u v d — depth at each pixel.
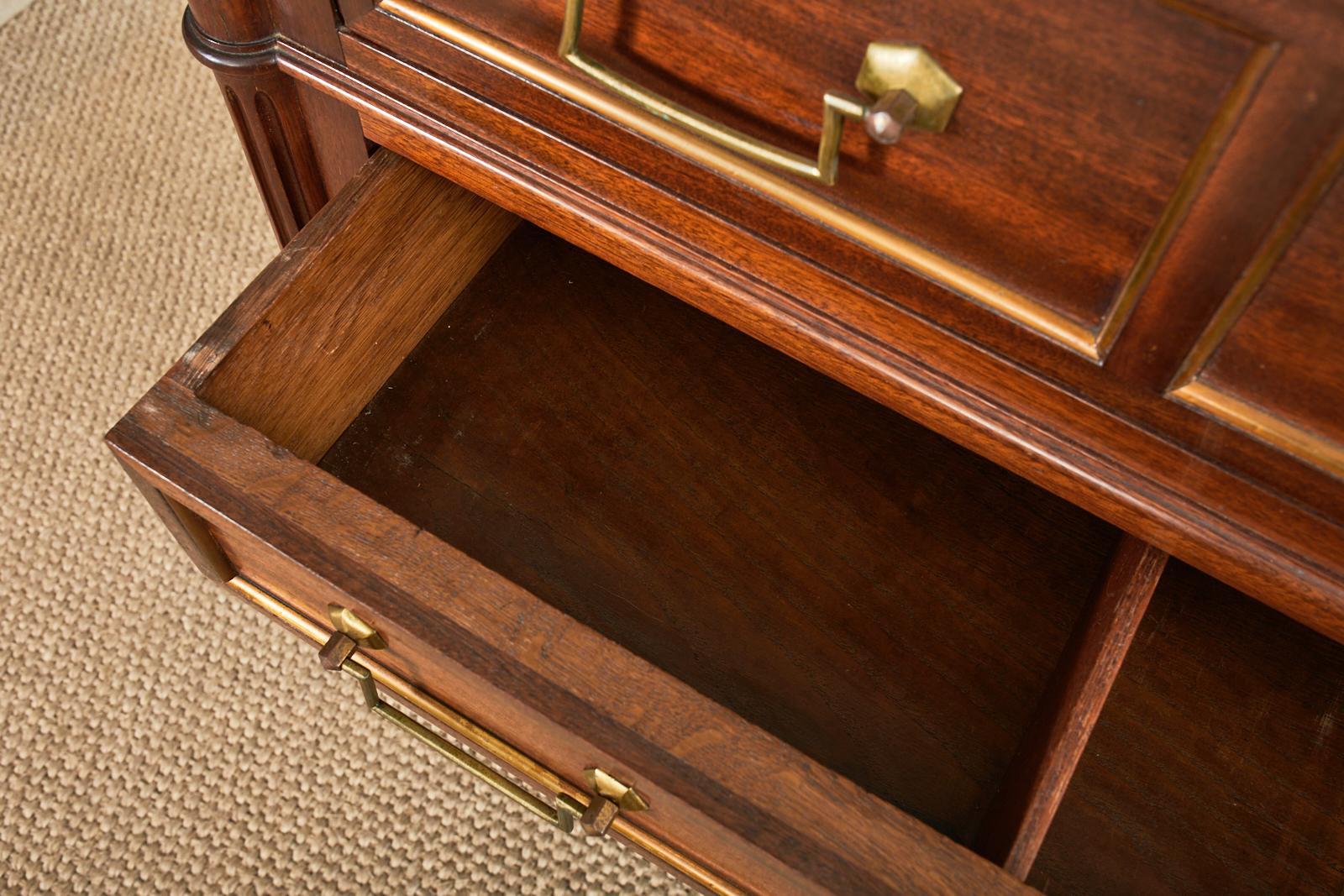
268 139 0.70
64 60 1.05
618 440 0.70
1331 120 0.34
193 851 0.78
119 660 0.83
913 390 0.53
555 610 0.52
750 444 0.70
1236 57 0.35
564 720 0.50
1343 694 0.63
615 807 0.57
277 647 0.84
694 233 0.54
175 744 0.81
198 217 0.99
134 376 0.92
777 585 0.66
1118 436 0.49
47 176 1.00
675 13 0.45
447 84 0.56
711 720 0.50
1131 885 0.59
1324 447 0.43
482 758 0.81
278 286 0.59
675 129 0.50
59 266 0.96
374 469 0.68
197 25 0.63
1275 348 0.41
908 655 0.65
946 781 0.62
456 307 0.73
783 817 0.49
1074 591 0.66
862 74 0.42
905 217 0.47
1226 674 0.64
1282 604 0.50
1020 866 0.49
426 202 0.65
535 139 0.56
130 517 0.87
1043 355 0.48
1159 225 0.40
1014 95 0.40
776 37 0.44
